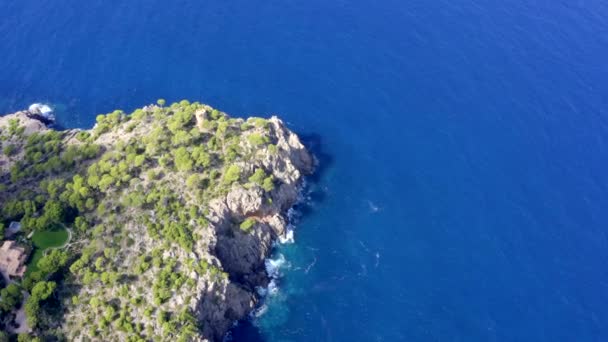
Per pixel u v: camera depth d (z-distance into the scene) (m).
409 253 169.12
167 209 155.75
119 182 160.62
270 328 153.38
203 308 143.75
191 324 137.62
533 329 153.12
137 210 156.12
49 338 136.00
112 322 138.00
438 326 154.12
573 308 157.38
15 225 154.62
